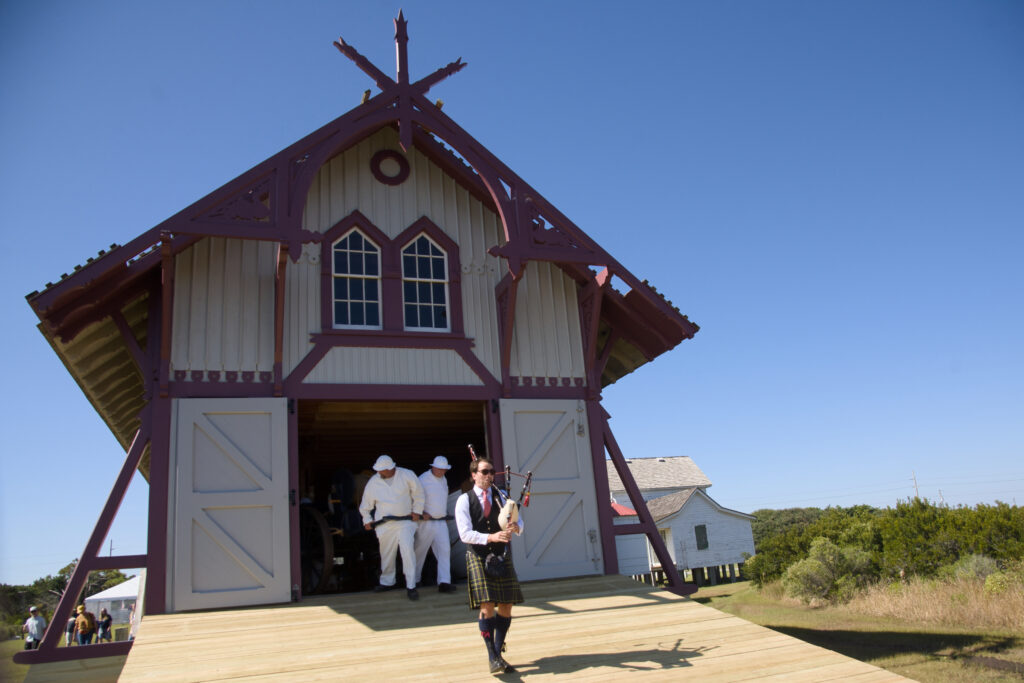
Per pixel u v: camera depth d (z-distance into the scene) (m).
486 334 9.88
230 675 5.30
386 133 10.20
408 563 7.94
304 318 9.02
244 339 8.66
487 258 10.20
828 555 22.44
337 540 10.96
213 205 7.96
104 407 10.38
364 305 9.48
